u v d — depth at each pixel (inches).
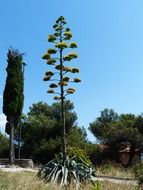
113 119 2436.0
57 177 654.5
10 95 1501.0
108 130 2073.1
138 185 668.7
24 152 2162.9
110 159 1931.6
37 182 566.6
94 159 1931.6
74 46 721.0
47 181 644.1
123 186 657.6
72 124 2169.0
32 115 2324.1
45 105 2364.7
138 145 1931.6
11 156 1481.3
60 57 722.8
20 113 1519.4
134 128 1948.8
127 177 981.8
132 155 1929.1
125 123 2084.2
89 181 667.4
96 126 2263.8
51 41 732.0
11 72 1512.1
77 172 667.4
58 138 2062.0
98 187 420.8
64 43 711.7
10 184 555.5
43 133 2148.1
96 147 1984.5
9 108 1493.6
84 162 708.7
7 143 2357.3
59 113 2265.0
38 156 2060.8
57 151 2023.9
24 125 2192.4
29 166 1480.1
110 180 816.9
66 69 716.7
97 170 1138.7
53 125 2149.4
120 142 1942.7
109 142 1951.3
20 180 585.3
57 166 674.2
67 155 711.1
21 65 1535.4
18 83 1512.1
